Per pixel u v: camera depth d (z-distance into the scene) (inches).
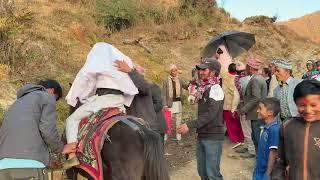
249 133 387.2
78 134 202.8
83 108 207.9
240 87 394.6
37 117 201.2
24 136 197.9
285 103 278.2
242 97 389.4
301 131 143.2
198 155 257.4
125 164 184.1
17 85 463.5
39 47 551.8
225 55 440.8
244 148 408.5
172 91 430.0
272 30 1008.2
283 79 280.8
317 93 139.7
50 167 232.7
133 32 799.7
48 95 205.6
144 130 192.5
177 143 442.3
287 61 279.4
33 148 198.7
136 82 216.4
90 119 203.3
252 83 346.6
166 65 749.3
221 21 965.2
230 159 384.2
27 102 202.5
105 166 191.6
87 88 210.8
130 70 213.3
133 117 205.3
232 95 392.8
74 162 200.7
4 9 524.4
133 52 745.0
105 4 795.4
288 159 146.4
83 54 633.6
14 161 196.2
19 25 528.4
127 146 186.1
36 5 719.1
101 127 195.6
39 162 199.9
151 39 808.3
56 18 697.6
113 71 209.2
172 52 799.7
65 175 243.0
